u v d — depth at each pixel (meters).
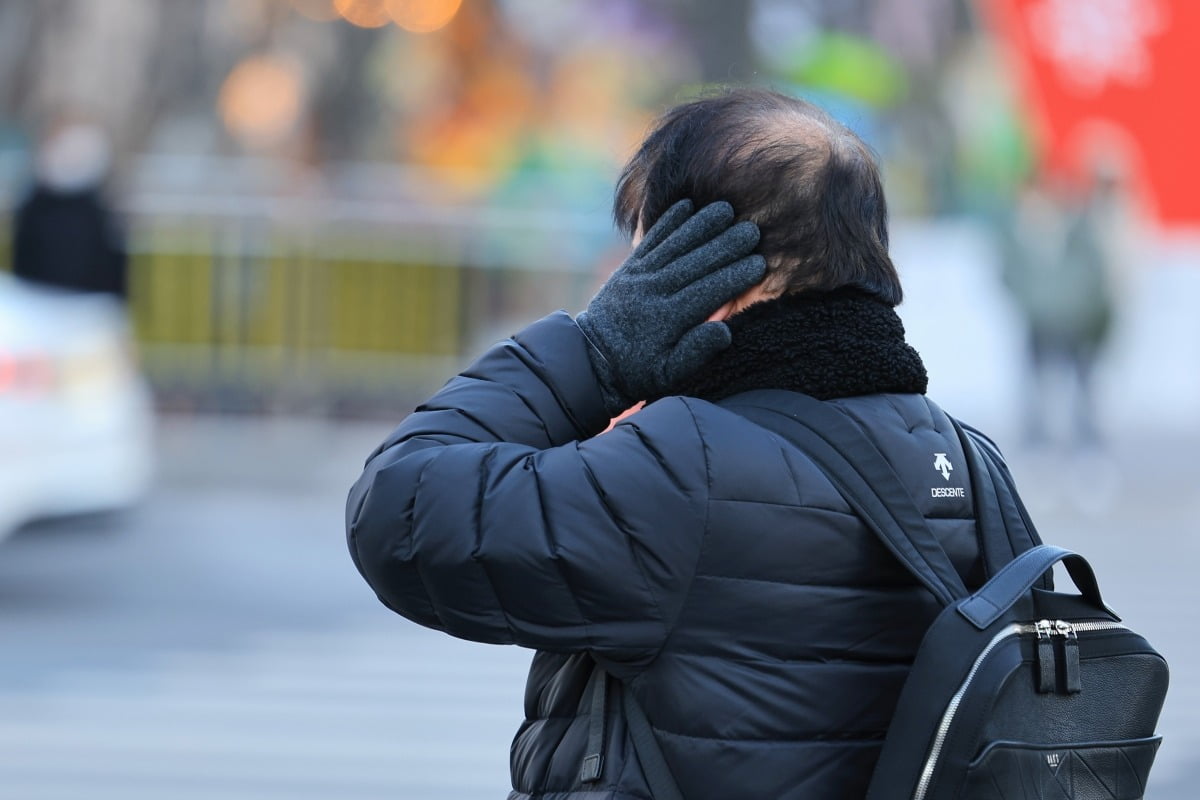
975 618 6.59
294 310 49.28
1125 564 37.62
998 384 52.16
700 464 6.70
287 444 48.66
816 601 6.71
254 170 54.12
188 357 48.75
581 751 6.93
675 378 7.10
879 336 7.17
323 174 53.53
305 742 22.19
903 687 6.65
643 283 7.11
